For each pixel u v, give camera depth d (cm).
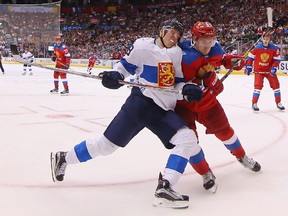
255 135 497
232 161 374
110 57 2567
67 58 976
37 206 260
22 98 910
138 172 338
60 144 446
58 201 270
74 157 284
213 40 278
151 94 266
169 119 266
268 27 345
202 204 266
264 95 990
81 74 277
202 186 304
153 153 404
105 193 286
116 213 250
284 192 290
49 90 1116
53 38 2505
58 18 2503
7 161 370
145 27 3191
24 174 329
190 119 293
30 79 1545
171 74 267
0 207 257
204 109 295
